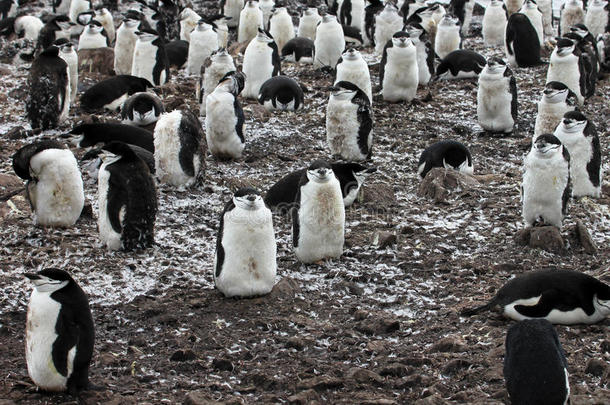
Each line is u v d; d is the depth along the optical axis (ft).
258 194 34.01
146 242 40.37
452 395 26.68
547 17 103.76
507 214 45.19
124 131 51.44
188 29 96.63
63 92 61.31
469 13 102.78
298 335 31.91
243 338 31.71
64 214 42.63
